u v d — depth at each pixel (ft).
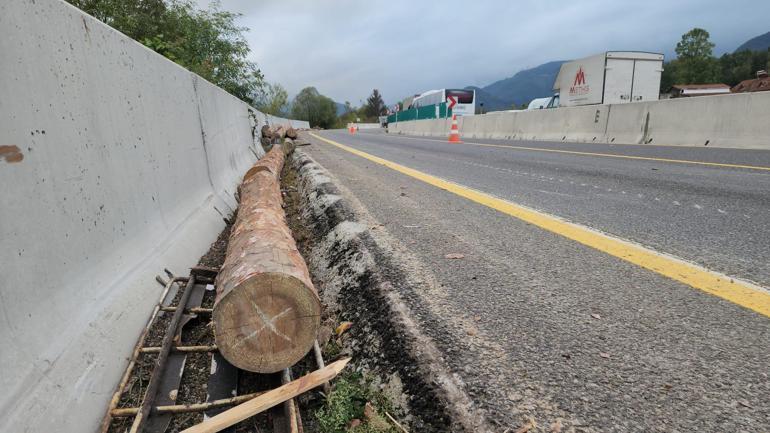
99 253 6.32
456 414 4.74
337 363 5.88
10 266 4.45
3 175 4.46
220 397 5.69
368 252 9.26
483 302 7.09
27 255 4.72
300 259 7.00
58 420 4.43
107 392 5.32
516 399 4.84
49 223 5.16
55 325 4.97
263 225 7.97
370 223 11.63
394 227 11.35
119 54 7.78
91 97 6.54
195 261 9.87
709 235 10.53
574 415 4.60
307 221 13.87
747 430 4.34
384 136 76.79
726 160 23.61
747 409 4.63
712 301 7.03
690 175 19.26
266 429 5.27
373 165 25.94
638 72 59.36
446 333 6.14
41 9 5.34
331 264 9.70
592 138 41.91
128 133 7.91
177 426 5.24
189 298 7.83
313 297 5.77
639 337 6.02
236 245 7.36
